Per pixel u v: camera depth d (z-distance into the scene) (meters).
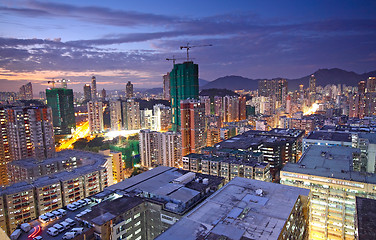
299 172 149.88
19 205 144.25
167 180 128.62
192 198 106.31
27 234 90.62
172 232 73.31
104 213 95.94
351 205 134.75
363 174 142.88
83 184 170.12
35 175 192.25
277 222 75.81
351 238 135.62
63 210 103.38
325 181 140.38
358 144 198.75
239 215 79.94
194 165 193.62
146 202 106.19
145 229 106.50
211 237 69.81
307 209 98.94
